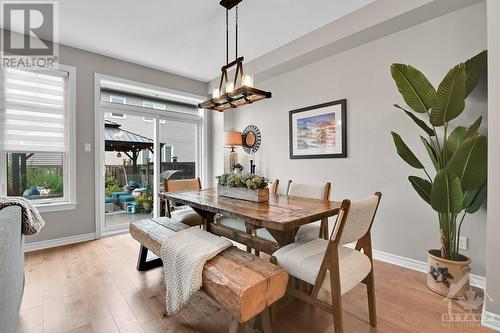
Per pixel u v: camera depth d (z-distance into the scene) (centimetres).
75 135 327
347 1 239
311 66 335
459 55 219
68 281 219
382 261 268
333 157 312
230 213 176
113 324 163
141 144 405
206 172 477
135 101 398
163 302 188
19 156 302
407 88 206
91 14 257
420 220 244
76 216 329
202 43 321
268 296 130
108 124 371
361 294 201
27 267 247
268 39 312
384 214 268
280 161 380
